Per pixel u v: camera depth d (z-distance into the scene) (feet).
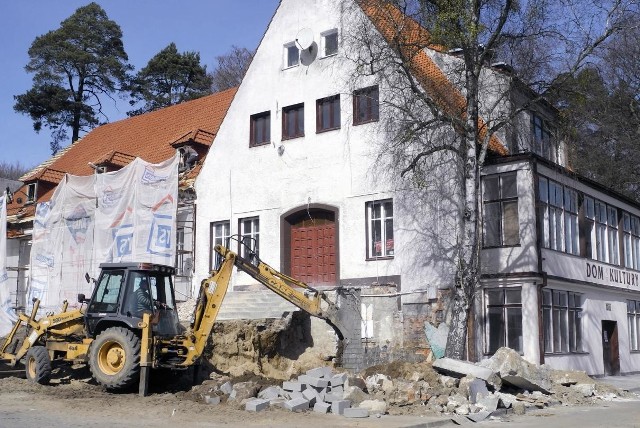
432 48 70.18
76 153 124.47
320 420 43.27
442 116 63.93
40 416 41.91
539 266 69.46
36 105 172.35
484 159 66.59
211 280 54.60
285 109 84.84
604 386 64.85
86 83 179.32
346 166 78.13
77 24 176.24
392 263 73.31
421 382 52.95
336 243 77.82
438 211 70.95
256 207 84.94
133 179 86.48
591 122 73.51
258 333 64.44
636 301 100.73
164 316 54.60
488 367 56.44
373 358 67.97
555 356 73.92
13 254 113.80
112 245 87.04
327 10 82.17
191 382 56.85
